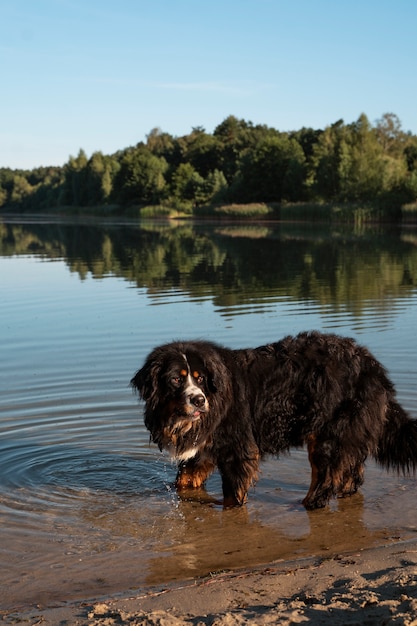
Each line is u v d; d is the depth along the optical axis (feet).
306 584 15.33
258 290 61.21
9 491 22.56
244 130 409.90
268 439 22.58
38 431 27.68
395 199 207.31
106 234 164.25
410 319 45.57
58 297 60.29
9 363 37.47
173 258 95.04
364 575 15.56
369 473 24.17
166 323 46.55
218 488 23.68
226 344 39.55
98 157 430.20
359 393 21.95
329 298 55.42
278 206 253.65
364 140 243.81
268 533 19.67
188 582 16.34
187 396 21.21
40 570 17.26
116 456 25.50
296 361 22.30
